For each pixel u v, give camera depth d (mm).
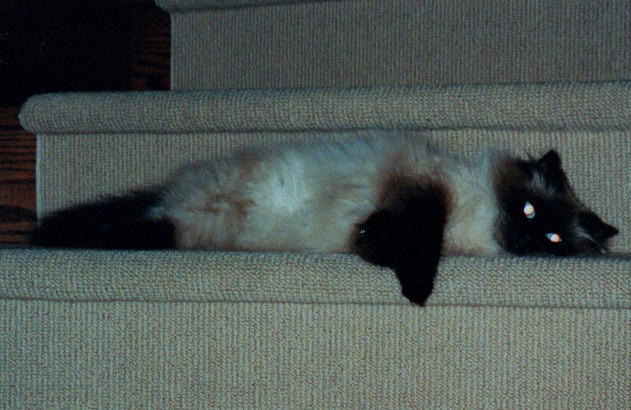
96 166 2268
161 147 2242
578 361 1566
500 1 2316
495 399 1600
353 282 1592
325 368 1648
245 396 1670
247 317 1663
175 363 1683
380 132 2047
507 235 1941
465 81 2352
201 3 2457
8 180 2486
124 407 1698
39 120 2201
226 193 2041
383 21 2396
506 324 1591
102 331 1697
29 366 1721
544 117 1971
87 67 2443
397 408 1633
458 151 2096
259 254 1650
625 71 2234
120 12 2576
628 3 2229
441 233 1751
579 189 2062
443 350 1614
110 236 2086
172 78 2559
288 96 2094
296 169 1992
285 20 2463
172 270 1638
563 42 2281
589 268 1525
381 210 1745
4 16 2109
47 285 1670
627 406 1547
